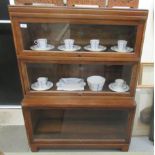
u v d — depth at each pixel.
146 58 1.76
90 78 1.67
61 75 1.70
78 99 1.58
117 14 1.33
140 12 1.31
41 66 1.61
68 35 1.56
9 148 1.81
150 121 1.87
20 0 1.54
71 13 1.33
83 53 1.44
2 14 1.71
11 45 1.84
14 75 1.96
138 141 1.89
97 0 1.52
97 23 1.37
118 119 1.84
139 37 1.38
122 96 1.58
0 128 2.05
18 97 2.04
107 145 1.74
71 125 1.86
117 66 1.60
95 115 1.84
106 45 1.56
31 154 1.75
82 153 1.76
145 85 1.82
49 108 1.57
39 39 1.51
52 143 1.72
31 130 1.67
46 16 1.33
